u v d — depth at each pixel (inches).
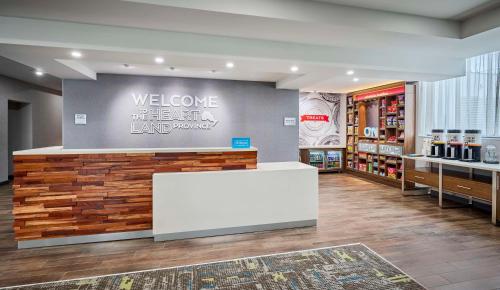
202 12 116.7
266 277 107.0
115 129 249.3
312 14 127.1
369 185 285.0
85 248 134.1
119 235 143.6
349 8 132.7
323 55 172.6
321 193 248.7
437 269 113.3
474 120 205.5
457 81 218.5
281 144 289.4
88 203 140.1
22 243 134.0
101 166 140.9
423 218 178.2
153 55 149.9
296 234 150.3
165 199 142.1
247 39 158.2
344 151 366.3
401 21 141.4
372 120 325.7
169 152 147.3
